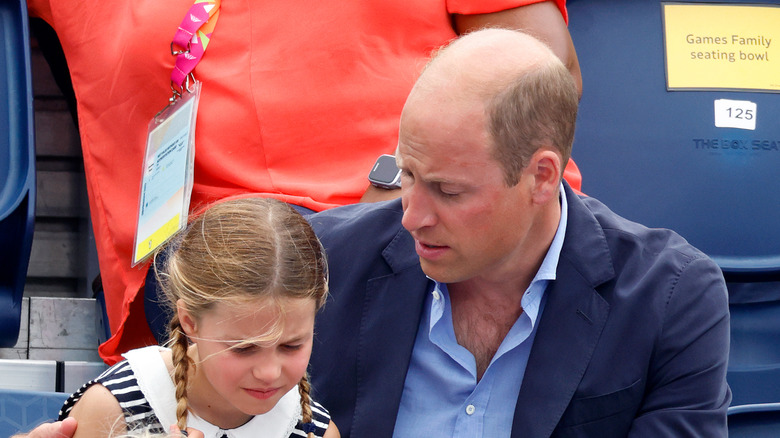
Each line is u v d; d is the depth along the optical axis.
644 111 10.14
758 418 7.59
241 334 5.51
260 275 5.48
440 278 6.32
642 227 6.96
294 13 8.76
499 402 6.64
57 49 10.91
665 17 10.32
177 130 8.31
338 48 8.70
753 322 9.85
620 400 6.45
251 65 8.68
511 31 6.30
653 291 6.53
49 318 10.23
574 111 6.25
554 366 6.48
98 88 9.13
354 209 7.43
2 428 7.34
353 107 8.70
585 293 6.56
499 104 5.90
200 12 8.69
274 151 8.58
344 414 6.81
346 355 6.83
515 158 5.98
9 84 9.98
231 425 6.11
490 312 6.77
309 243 5.79
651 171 10.05
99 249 9.26
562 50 9.05
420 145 5.93
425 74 6.09
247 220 5.73
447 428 6.69
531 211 6.21
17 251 9.27
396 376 6.71
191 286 5.60
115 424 5.90
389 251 6.93
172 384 6.01
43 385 8.94
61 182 11.85
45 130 11.80
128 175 8.93
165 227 7.90
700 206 10.02
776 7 10.48
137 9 8.88
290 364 5.67
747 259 9.95
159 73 8.73
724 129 10.16
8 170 9.61
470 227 6.06
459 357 6.70
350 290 6.91
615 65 10.21
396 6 8.81
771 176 10.11
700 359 6.46
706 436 6.40
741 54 10.32
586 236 6.68
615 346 6.48
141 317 8.95
